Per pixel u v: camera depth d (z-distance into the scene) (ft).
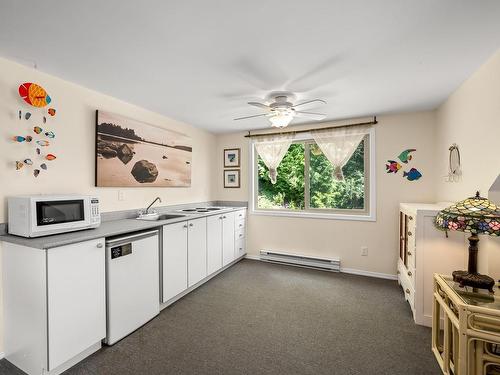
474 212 4.97
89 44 5.58
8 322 5.89
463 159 7.68
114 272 6.45
